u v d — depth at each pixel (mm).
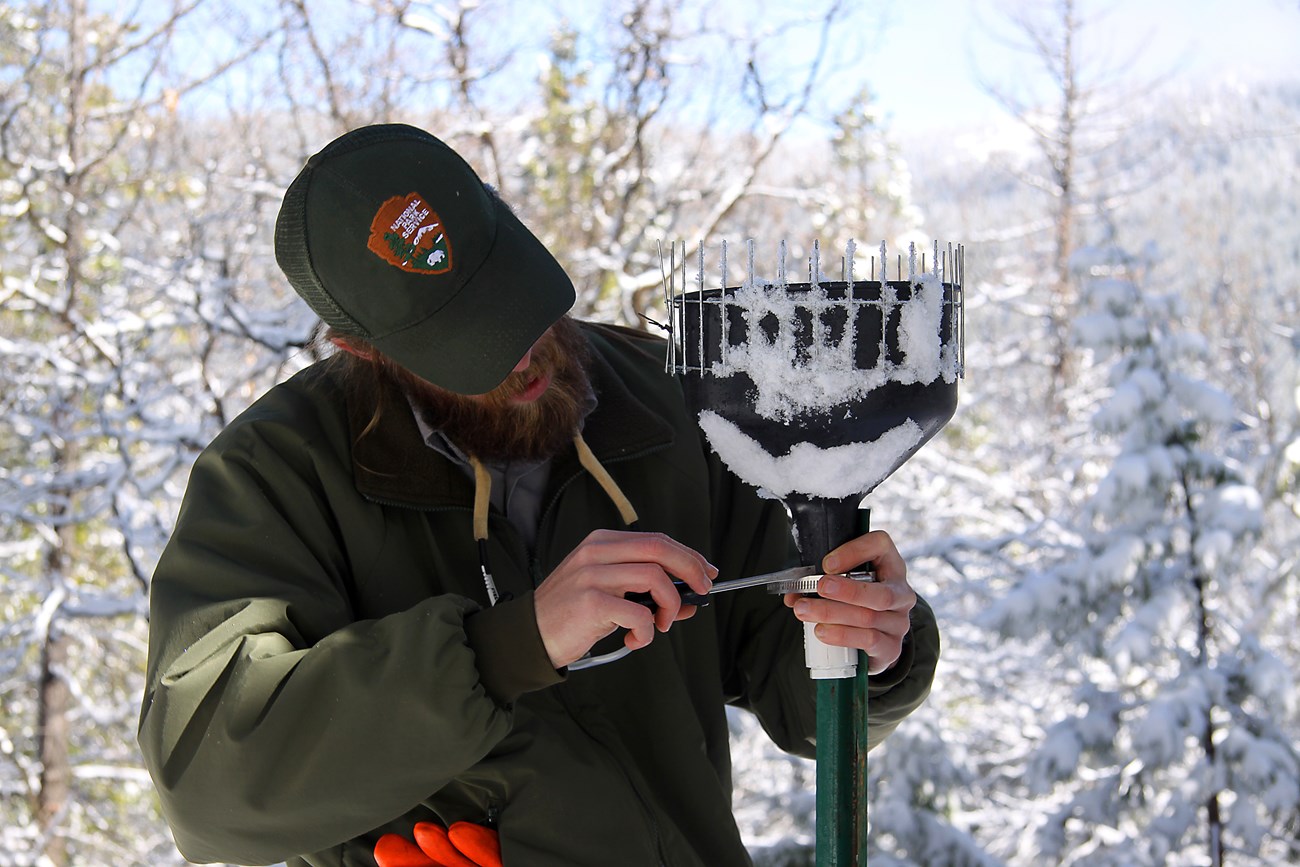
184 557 1409
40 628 9258
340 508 1494
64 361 8844
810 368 1223
